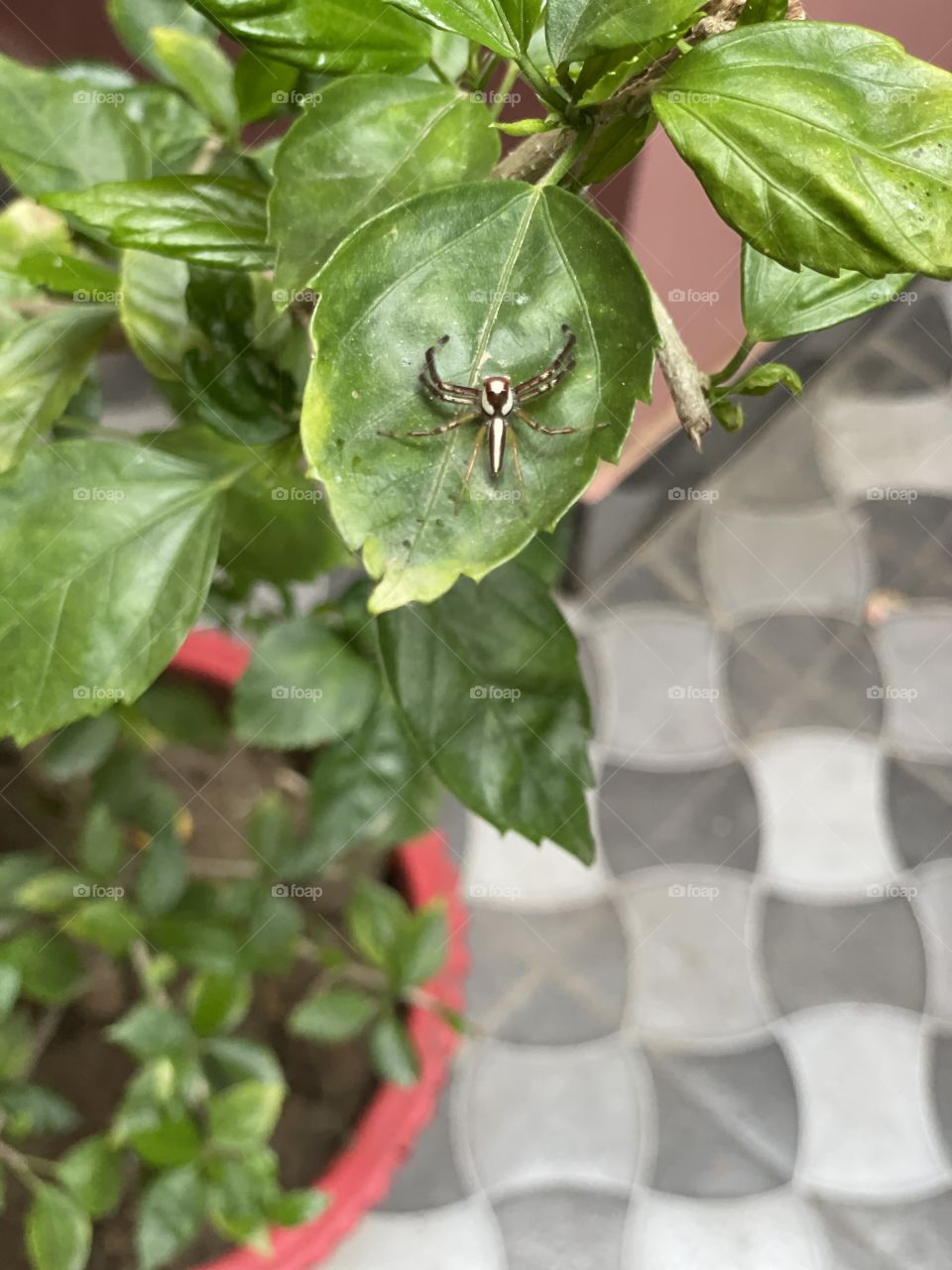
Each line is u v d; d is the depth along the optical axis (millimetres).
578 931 512
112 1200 308
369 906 346
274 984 403
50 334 278
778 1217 465
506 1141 473
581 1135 476
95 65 303
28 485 241
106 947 321
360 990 395
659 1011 499
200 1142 307
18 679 236
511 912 513
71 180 275
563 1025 494
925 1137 481
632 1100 482
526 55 198
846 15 377
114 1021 392
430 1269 451
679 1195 468
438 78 234
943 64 296
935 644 577
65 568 240
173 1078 314
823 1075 490
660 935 513
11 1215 369
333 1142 385
